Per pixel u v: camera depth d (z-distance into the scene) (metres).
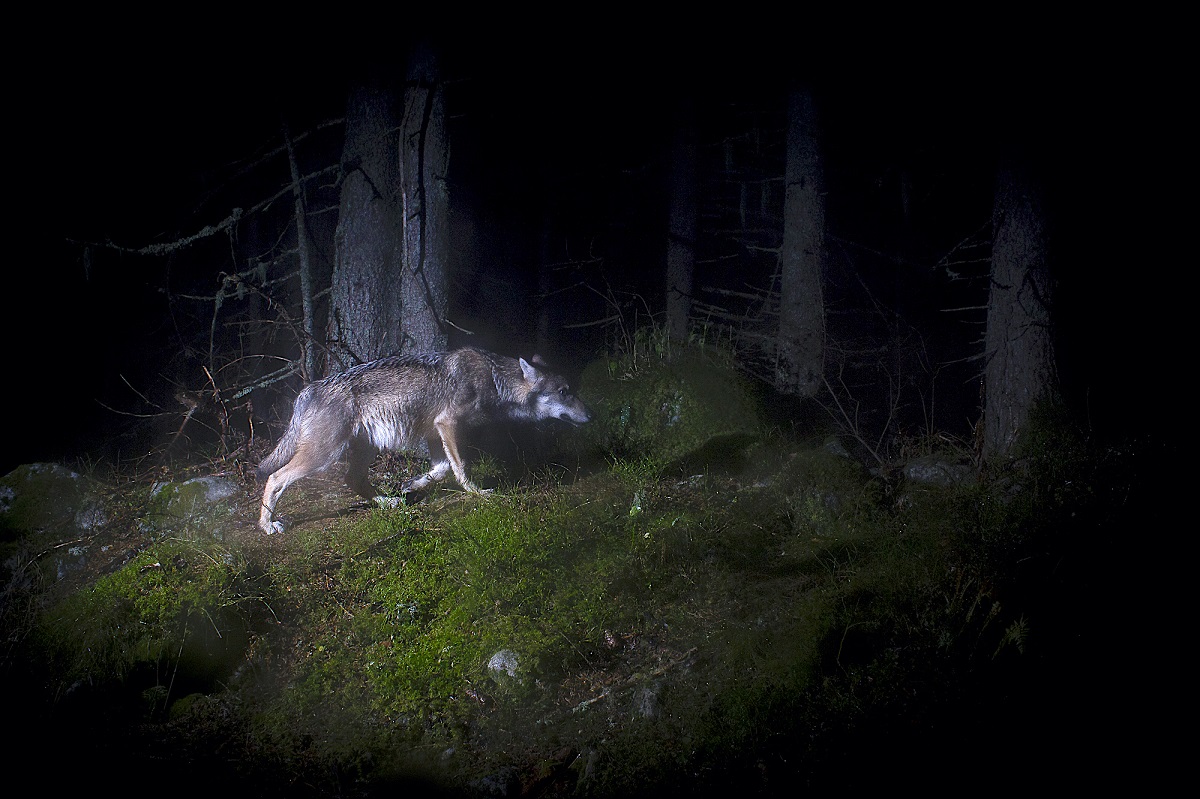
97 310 6.20
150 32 5.79
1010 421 4.03
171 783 2.72
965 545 3.21
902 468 4.16
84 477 4.03
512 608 3.18
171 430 5.14
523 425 4.29
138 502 3.93
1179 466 3.54
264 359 5.94
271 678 3.08
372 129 4.63
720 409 4.31
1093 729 2.61
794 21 5.24
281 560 3.42
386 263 4.71
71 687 3.00
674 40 6.12
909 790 2.49
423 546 3.41
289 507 3.87
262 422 4.86
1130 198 5.50
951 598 3.00
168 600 3.17
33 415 5.87
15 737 2.90
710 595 3.23
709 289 6.12
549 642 3.03
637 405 4.31
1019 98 3.96
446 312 4.76
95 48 5.82
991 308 4.14
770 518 3.59
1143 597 2.97
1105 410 4.42
